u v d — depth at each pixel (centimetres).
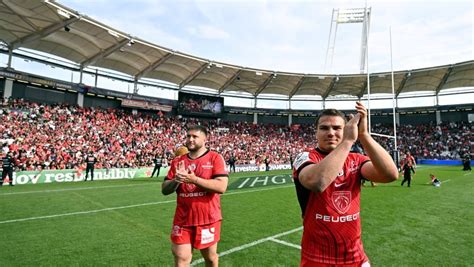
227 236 534
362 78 3362
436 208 793
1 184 1304
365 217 680
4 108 1966
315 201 183
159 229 575
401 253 438
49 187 1255
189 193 291
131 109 2945
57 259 412
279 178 1786
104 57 2369
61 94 2519
